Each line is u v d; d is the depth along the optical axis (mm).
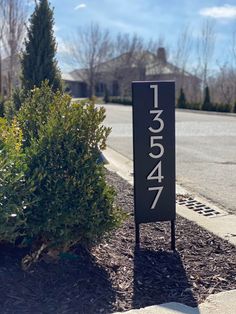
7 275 2939
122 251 3670
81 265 3227
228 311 2758
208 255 3701
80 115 3305
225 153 11141
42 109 3641
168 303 2838
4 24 16797
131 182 7227
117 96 63219
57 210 3031
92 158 3268
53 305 2719
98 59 67562
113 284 3047
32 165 3143
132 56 65188
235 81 39250
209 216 5254
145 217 3816
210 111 36031
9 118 6879
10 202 2838
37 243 3217
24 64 8352
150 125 3732
